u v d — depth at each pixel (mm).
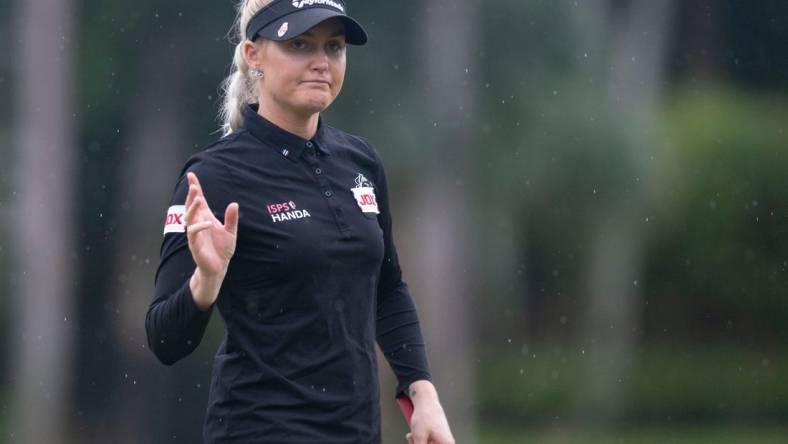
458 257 56688
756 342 77250
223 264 12164
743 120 79750
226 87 15180
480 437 67125
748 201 77312
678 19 79438
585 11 59344
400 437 51969
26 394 58688
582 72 58781
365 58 54125
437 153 55000
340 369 12844
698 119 78125
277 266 12719
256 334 12844
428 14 54719
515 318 66875
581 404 70688
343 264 12922
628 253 69438
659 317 75812
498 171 56594
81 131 58344
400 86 54406
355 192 13328
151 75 57125
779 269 77250
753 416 71688
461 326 57188
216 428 13133
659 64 76562
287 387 12742
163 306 12570
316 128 13445
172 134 57656
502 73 55938
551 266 65500
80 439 59531
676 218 74375
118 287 59625
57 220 58781
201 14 56406
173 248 12930
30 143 58094
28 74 57875
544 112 57188
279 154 13102
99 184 58969
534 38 56500
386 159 54156
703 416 72312
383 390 52281
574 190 61312
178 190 13102
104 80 57500
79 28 57500
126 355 59906
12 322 59156
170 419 58875
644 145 68500
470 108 55438
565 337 69938
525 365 69625
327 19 12945
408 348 14328
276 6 13133
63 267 59094
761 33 82750
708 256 76375
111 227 59125
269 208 12844
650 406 72312
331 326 12820
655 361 74688
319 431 12766
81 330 59688
